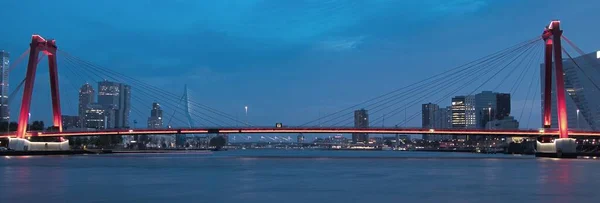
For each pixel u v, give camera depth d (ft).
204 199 161.79
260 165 412.36
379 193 179.73
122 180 234.79
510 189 194.29
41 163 418.51
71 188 195.93
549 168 347.36
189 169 336.70
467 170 327.47
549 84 569.23
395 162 494.59
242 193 178.91
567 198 165.58
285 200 159.22
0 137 636.48
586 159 549.95
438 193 180.65
